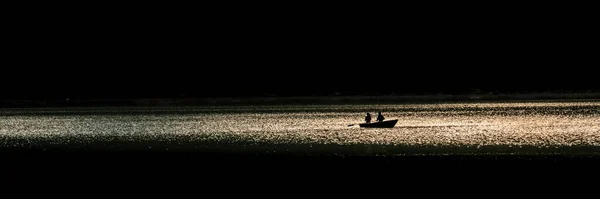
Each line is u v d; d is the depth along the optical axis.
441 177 29.72
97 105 86.75
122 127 60.66
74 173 31.94
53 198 26.89
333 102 83.69
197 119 66.94
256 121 63.44
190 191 27.80
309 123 60.16
